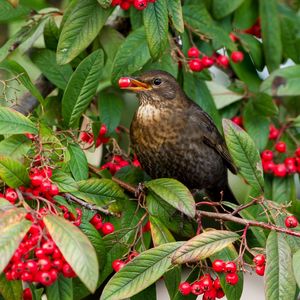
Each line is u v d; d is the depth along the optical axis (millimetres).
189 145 11789
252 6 12188
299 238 8781
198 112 11836
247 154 9055
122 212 9453
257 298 13953
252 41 12133
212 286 8625
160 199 9320
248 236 9992
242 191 13047
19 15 10672
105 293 7988
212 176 12156
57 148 8539
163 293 13945
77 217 8062
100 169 10156
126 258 8891
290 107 12578
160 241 8945
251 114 11789
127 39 10312
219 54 12203
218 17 11617
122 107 11594
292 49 12586
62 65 10477
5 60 9570
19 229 7051
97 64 9586
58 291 8250
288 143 12133
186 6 11062
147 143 11797
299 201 9797
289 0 13523
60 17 11523
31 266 7246
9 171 7773
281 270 8281
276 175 11672
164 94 11742
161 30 9273
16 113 8344
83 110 9641
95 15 9664
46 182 7840
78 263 6996
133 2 9578
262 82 11445
